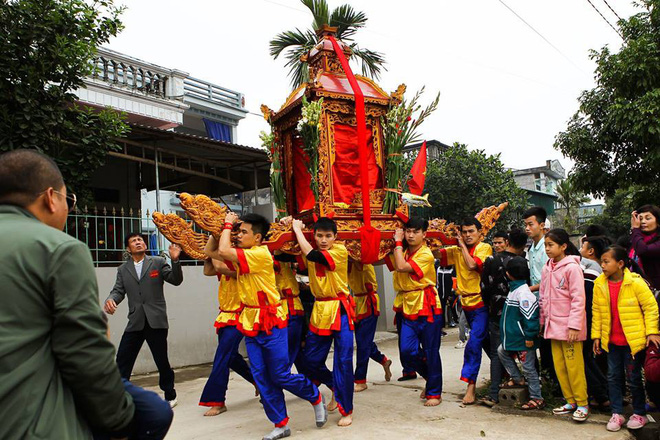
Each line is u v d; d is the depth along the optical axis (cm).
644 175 945
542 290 445
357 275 552
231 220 418
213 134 1480
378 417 452
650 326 380
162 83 1161
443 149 1923
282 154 564
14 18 576
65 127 629
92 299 168
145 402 201
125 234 735
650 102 847
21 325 158
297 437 405
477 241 516
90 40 655
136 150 920
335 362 442
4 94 571
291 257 502
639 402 390
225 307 505
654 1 927
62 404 164
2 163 183
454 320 1120
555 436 384
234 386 629
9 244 164
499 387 475
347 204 505
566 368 425
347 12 1106
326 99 495
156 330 520
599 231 526
